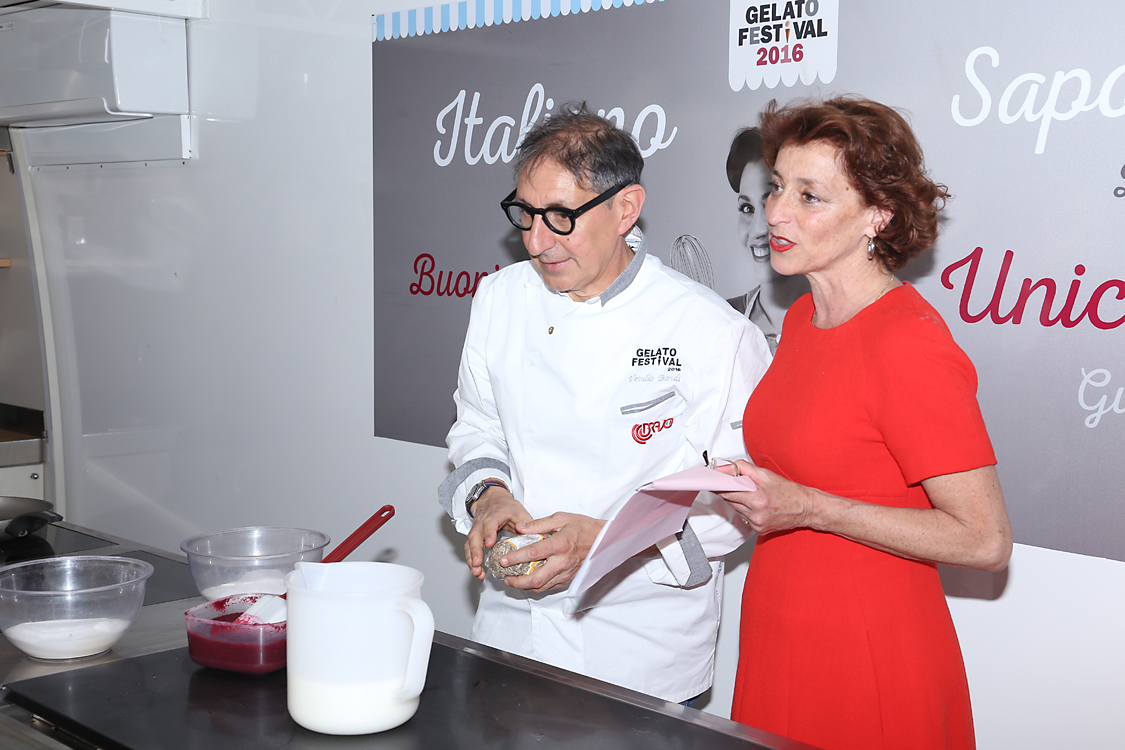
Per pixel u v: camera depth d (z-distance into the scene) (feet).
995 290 5.26
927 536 3.84
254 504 9.86
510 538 4.42
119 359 11.19
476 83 7.46
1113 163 4.83
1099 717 5.15
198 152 9.87
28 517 5.23
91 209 11.21
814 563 4.21
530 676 3.51
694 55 6.24
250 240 9.49
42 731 3.14
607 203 4.57
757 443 4.58
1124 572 4.99
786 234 4.13
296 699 3.07
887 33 5.45
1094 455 5.02
